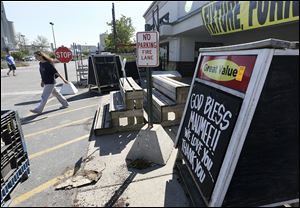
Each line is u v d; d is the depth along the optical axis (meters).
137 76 9.73
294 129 1.79
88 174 2.81
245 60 1.86
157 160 2.98
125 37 28.02
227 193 1.76
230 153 1.75
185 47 13.48
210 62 2.47
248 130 1.71
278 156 1.80
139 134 3.13
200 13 9.45
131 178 2.69
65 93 8.41
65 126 4.80
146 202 2.27
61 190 2.54
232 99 1.88
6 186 2.30
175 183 2.57
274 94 1.71
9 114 2.52
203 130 2.26
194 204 2.08
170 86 4.61
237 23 6.98
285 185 1.84
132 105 4.16
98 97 7.75
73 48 14.12
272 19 5.59
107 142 3.83
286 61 1.70
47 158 3.34
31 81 13.79
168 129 4.22
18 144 2.65
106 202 2.29
